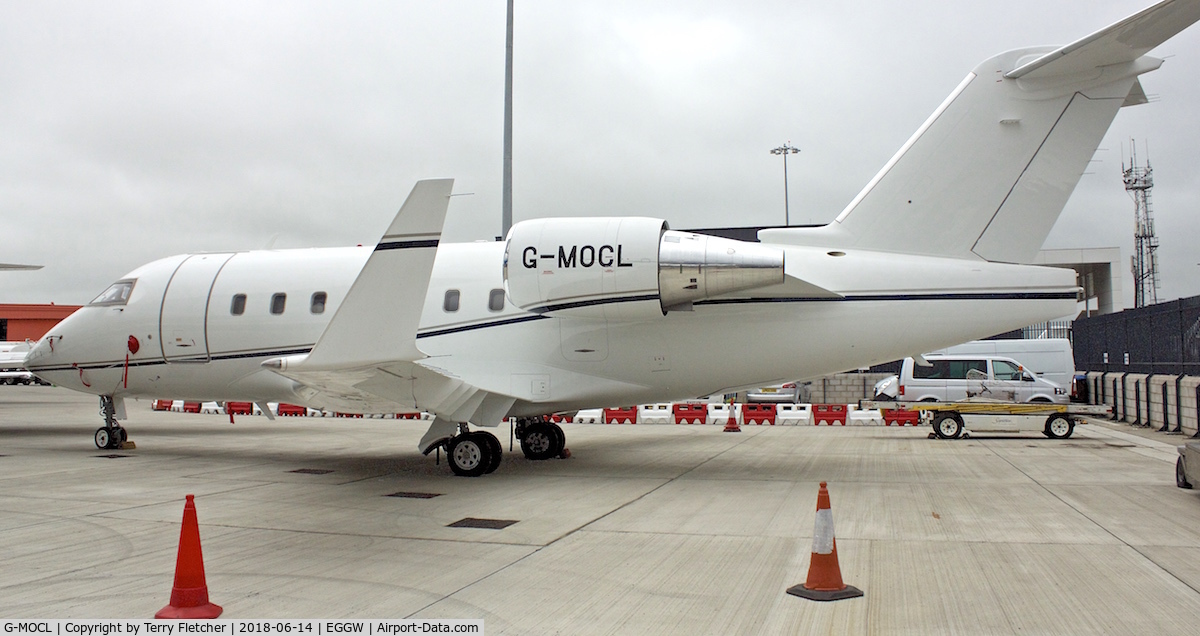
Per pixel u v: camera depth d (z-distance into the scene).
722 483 10.29
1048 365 23.02
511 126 17.02
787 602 5.13
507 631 4.61
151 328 13.22
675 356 10.75
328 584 5.60
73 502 8.97
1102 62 9.51
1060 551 6.47
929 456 13.31
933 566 6.00
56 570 6.00
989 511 8.23
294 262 12.78
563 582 5.63
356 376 8.66
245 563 6.20
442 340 11.48
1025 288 9.90
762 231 10.80
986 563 6.09
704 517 8.00
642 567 6.03
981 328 9.99
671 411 21.05
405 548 6.69
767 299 10.37
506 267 10.38
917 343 10.16
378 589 5.47
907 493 9.41
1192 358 17.27
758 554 6.42
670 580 5.66
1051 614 4.85
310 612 4.98
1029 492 9.45
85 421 21.36
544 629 4.64
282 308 12.42
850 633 4.53
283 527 7.58
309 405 10.07
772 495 9.32
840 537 7.01
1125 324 22.02
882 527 7.45
